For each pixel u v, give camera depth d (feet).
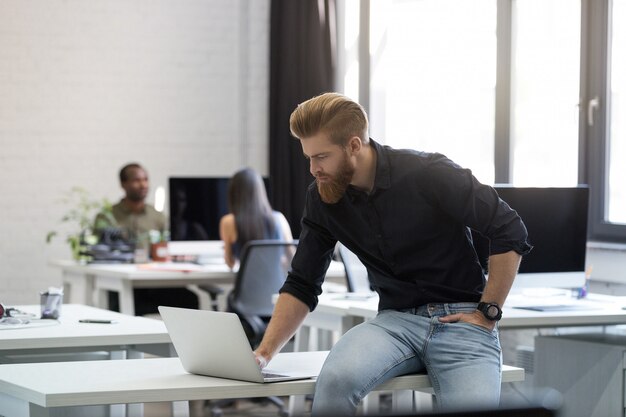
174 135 24.89
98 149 24.23
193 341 8.44
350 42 23.86
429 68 22.36
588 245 17.56
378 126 23.13
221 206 20.79
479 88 21.25
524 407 4.47
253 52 25.35
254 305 17.92
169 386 8.02
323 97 8.67
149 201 24.61
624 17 17.89
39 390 7.79
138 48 24.58
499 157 20.21
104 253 20.21
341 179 8.66
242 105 25.32
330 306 13.73
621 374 13.32
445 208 8.74
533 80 19.71
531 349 16.08
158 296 20.72
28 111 23.67
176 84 24.91
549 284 14.24
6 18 23.54
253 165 25.35
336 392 8.20
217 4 25.20
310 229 9.36
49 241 22.26
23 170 23.61
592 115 18.20
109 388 7.89
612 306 13.83
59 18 23.93
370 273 9.37
